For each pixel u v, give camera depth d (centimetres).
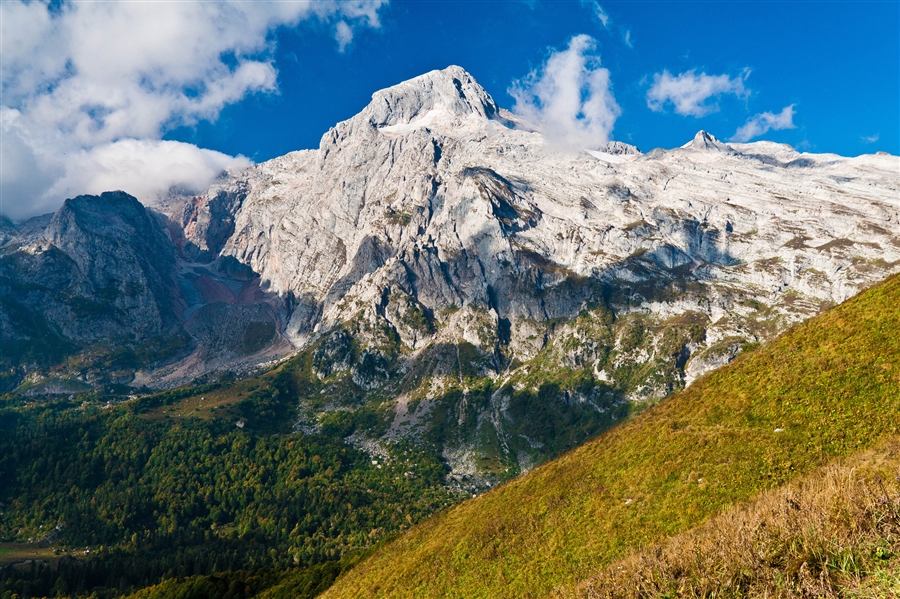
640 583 2338
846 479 2572
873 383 4281
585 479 5559
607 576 2788
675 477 4672
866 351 4597
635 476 5025
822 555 1867
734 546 2192
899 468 2484
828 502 2175
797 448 4156
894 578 1609
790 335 5638
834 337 5044
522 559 4966
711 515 3988
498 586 4797
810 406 4491
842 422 4134
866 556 1767
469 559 5453
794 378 4903
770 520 2264
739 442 4591
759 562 2003
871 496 2039
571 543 4738
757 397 5022
